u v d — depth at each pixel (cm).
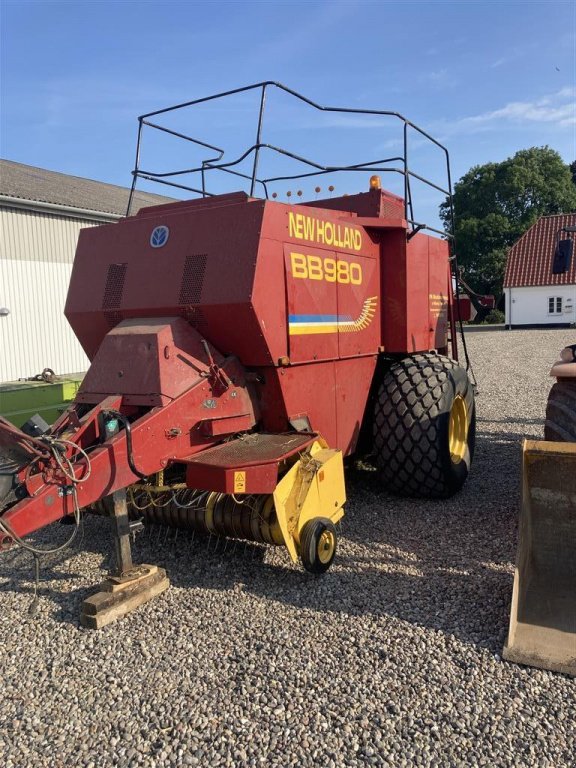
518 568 333
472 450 587
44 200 1375
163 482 402
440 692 278
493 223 4575
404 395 511
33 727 267
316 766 239
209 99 466
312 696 279
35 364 1397
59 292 1436
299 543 377
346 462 580
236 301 381
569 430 445
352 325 487
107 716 272
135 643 329
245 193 414
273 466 361
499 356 1816
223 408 398
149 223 434
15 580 407
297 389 430
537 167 4753
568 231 504
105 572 414
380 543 446
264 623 342
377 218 505
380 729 256
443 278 619
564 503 351
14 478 320
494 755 239
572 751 240
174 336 390
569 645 303
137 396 375
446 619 338
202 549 444
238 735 257
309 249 430
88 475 331
